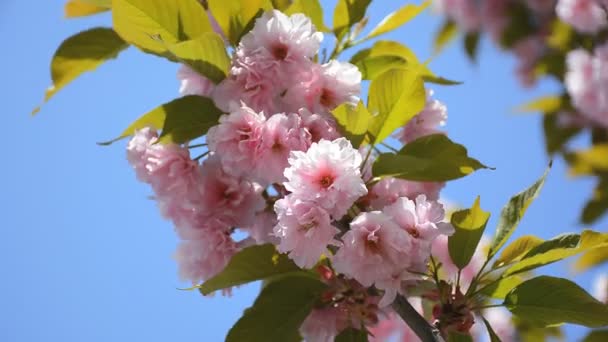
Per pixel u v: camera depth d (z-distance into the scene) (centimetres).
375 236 69
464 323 74
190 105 77
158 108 78
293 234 69
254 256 74
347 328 75
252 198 77
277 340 74
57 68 84
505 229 77
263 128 73
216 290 74
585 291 73
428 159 76
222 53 75
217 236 78
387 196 77
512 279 76
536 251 76
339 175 69
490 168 76
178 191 77
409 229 70
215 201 77
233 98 75
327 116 73
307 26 75
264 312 75
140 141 78
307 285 75
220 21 79
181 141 77
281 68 74
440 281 75
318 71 74
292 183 69
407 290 76
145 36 76
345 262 69
